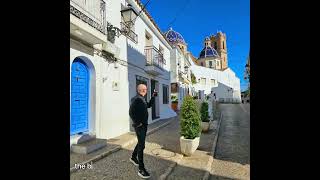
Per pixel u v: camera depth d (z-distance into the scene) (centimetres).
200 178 473
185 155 641
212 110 1441
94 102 741
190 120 664
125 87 968
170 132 1020
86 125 725
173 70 1973
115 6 905
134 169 500
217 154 684
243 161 612
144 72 1241
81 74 711
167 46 1830
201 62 6366
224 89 4741
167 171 498
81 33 636
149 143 774
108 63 832
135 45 1112
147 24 1320
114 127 854
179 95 2114
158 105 1507
